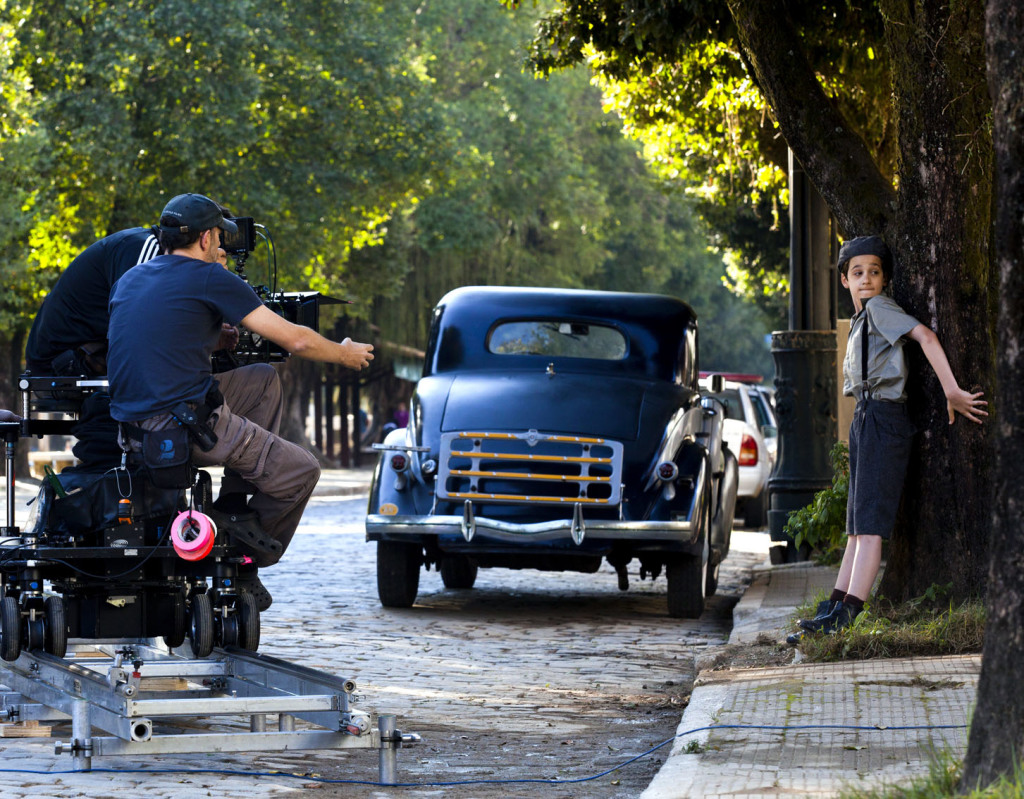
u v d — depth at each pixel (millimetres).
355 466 101500
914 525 15898
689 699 14219
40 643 12641
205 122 62062
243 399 12875
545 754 12625
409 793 10945
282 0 69250
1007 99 8062
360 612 22875
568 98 101875
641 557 22688
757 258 70625
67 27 61094
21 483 55812
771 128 34250
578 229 104500
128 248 13422
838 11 24453
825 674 13719
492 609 23625
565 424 21938
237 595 13180
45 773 11250
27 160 53406
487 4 95188
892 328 15211
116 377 11914
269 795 10672
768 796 8938
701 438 23469
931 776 8594
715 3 22422
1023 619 7996
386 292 88500
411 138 71688
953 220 15523
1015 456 8062
